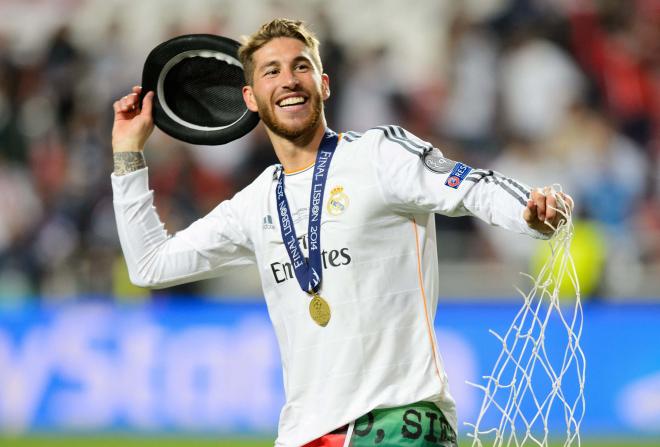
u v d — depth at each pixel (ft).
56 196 156.97
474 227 139.54
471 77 165.68
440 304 123.24
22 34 173.78
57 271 149.28
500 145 161.79
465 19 169.89
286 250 44.86
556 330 118.42
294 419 43.91
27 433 122.52
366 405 42.34
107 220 153.38
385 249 43.34
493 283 126.21
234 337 122.42
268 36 45.70
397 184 42.75
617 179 156.66
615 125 162.91
